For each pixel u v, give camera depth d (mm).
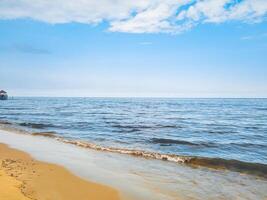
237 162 14086
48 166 11797
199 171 12375
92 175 10945
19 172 10125
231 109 89438
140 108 93625
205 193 9297
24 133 24891
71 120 42125
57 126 32625
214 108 96688
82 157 14695
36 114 55719
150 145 20094
